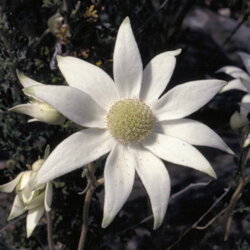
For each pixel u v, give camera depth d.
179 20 0.31
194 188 0.27
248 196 0.23
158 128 0.17
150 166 0.16
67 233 0.24
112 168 0.16
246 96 0.20
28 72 0.22
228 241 0.25
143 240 0.25
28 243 0.24
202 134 0.16
